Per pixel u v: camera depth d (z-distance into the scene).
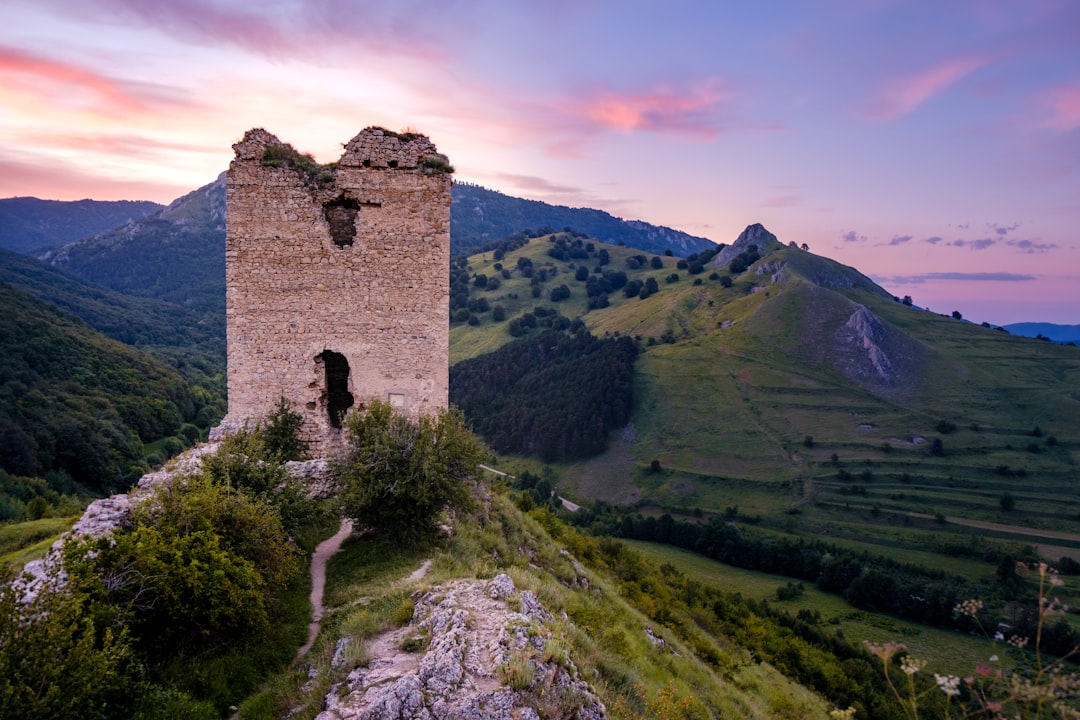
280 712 8.83
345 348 18.58
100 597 9.03
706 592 41.25
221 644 10.05
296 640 10.85
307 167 18.28
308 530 14.82
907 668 5.57
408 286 18.73
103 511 11.87
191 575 9.68
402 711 7.76
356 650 9.40
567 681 8.91
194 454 16.03
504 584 11.48
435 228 18.78
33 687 7.29
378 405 16.25
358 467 14.86
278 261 18.25
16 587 8.57
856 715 27.59
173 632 9.74
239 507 11.60
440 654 8.67
